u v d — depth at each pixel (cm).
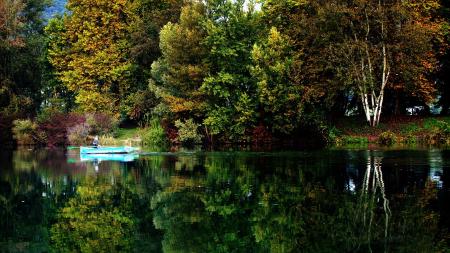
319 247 1377
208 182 2458
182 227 1638
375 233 1485
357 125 5166
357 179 2400
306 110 4841
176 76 5275
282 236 1501
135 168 3161
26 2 6794
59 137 5650
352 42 4750
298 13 5169
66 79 6400
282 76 4772
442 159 3136
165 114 5528
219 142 5356
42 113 6181
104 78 6312
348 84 4722
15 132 5675
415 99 5494
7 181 2684
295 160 3300
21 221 1778
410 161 3053
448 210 1728
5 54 6038
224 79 5025
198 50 5222
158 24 5969
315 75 4897
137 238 1537
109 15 6294
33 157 4159
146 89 6038
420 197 1945
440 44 5050
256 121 5122
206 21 5231
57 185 2527
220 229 1600
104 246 1458
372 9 4684
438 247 1334
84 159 3909
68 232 1627
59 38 6600
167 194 2178
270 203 1925
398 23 4688
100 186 2464
